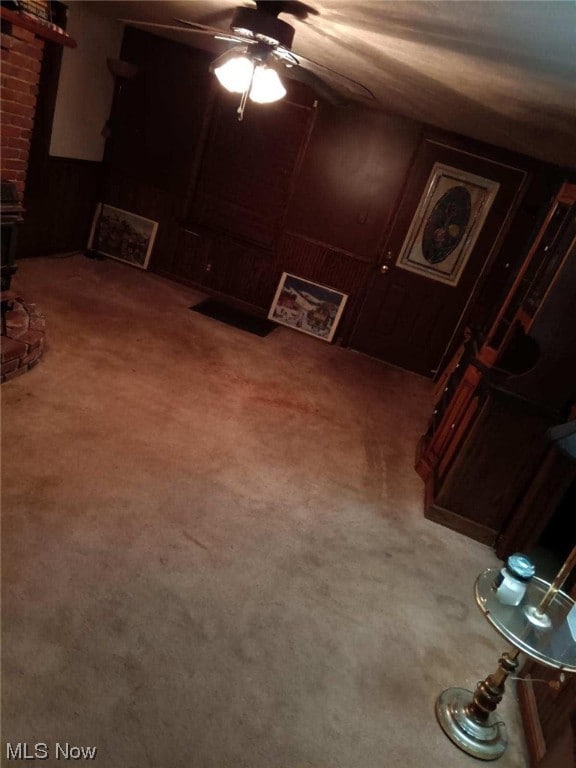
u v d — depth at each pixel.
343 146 4.97
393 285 5.27
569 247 2.69
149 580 2.11
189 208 5.41
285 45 2.13
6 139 3.03
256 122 5.05
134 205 5.48
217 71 2.50
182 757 1.56
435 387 5.07
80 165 5.09
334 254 5.28
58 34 3.00
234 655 1.92
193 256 5.54
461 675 2.16
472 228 4.96
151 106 5.17
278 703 1.81
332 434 3.77
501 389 2.88
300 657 2.01
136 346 3.99
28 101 3.07
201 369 4.02
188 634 1.94
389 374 5.25
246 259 5.45
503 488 3.02
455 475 3.07
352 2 1.53
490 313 4.20
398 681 2.04
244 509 2.71
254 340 4.93
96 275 5.10
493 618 1.70
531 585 1.94
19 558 1.99
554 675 1.98
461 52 1.68
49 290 4.39
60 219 5.09
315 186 5.13
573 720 1.73
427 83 2.54
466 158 4.79
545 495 2.83
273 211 5.29
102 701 1.63
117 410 3.13
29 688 1.59
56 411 2.92
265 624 2.10
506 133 3.46
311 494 3.03
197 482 2.78
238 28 2.12
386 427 4.16
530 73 1.65
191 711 1.69
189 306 5.16
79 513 2.30
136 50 5.02
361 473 3.42
